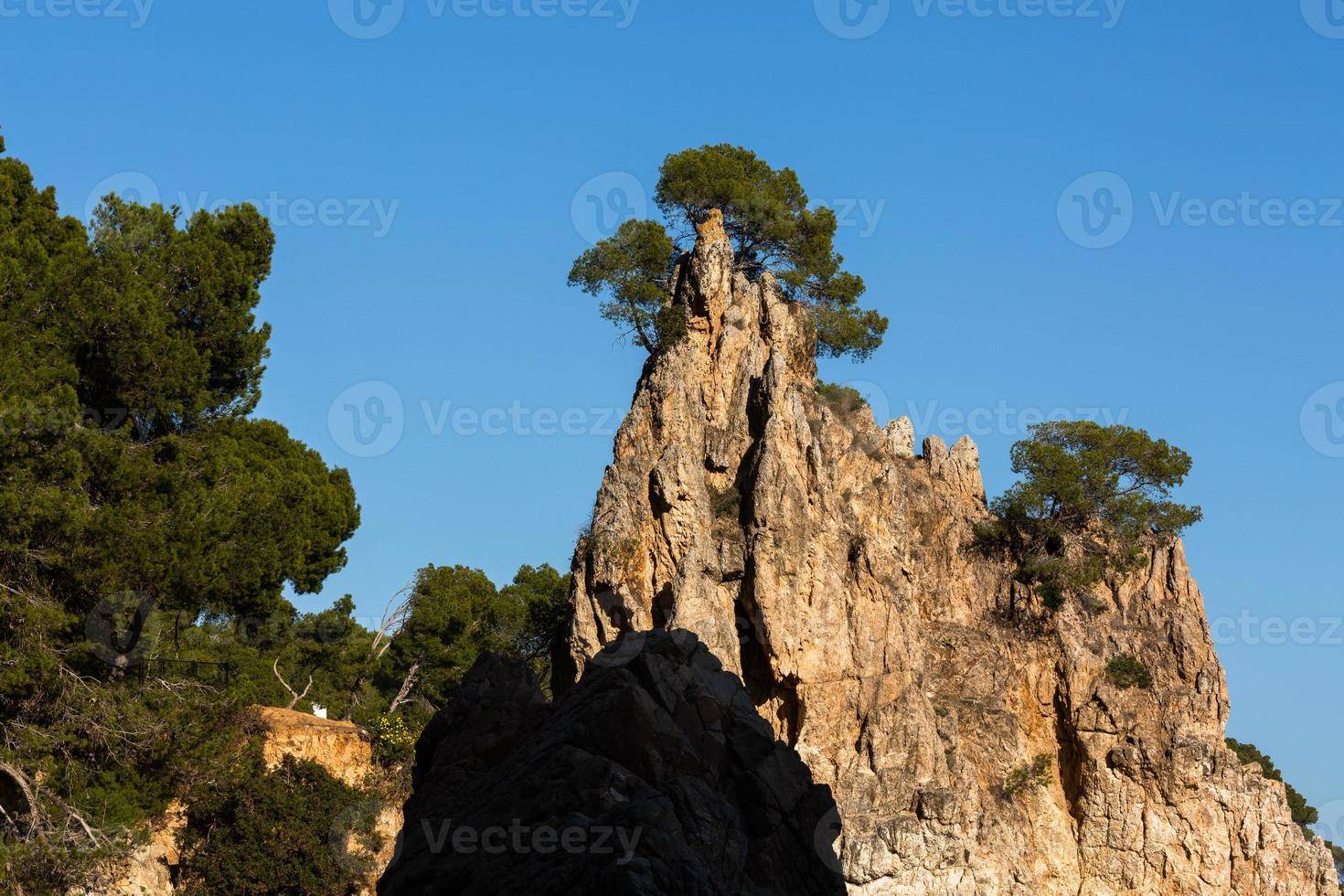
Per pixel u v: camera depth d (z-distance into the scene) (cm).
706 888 2812
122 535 5566
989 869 8769
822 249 10506
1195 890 9506
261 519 6406
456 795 3428
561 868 2841
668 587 8800
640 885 2717
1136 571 10462
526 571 10650
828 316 10319
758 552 8862
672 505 8919
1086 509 10375
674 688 3369
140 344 6053
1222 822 9600
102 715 5634
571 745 3219
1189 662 10088
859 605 9081
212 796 6469
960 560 10356
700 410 9425
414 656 9950
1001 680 9925
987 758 9588
